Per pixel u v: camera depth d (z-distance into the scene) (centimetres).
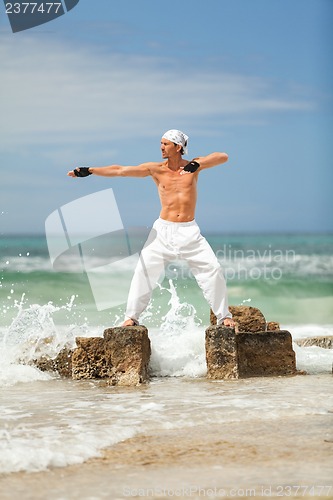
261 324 1371
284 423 865
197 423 872
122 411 950
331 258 5578
